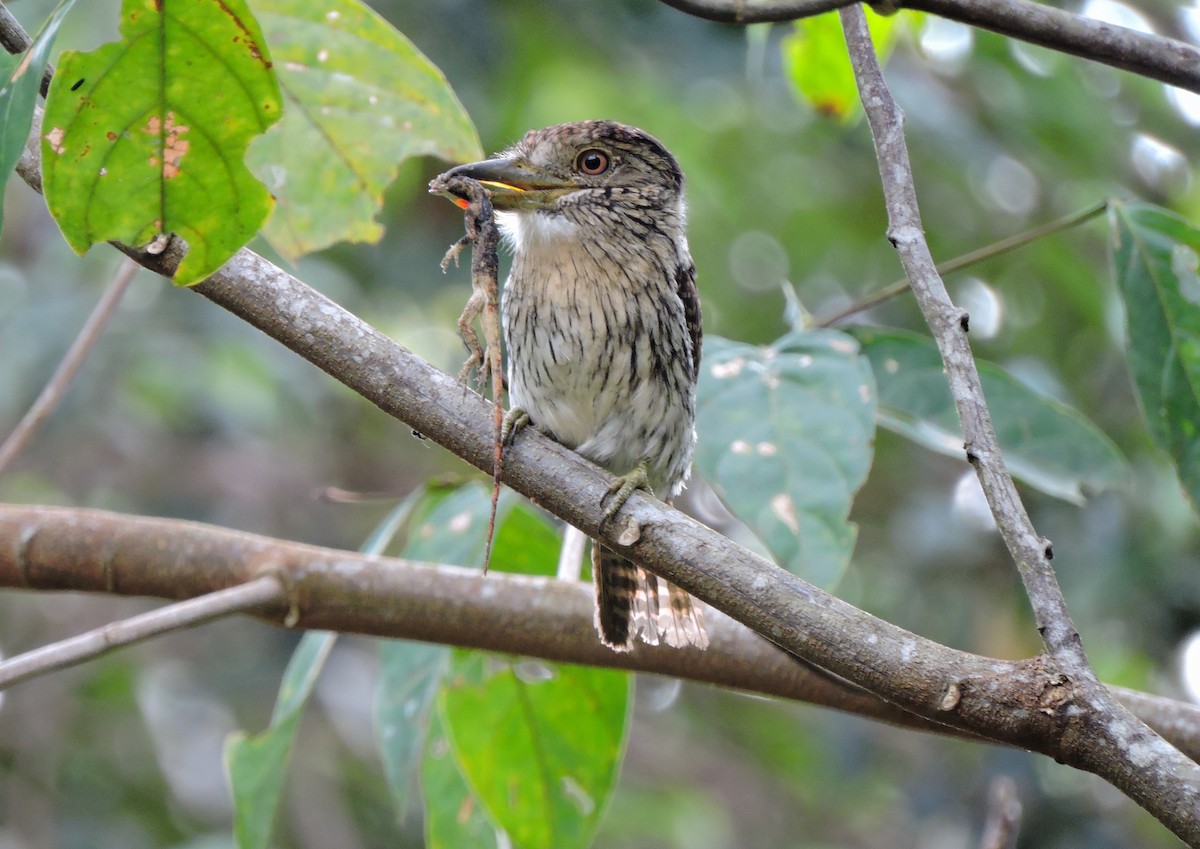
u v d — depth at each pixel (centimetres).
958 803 1162
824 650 441
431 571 647
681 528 477
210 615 589
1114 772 397
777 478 594
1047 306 1256
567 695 722
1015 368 1116
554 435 736
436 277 1286
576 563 668
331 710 1353
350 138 698
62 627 1348
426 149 705
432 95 693
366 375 500
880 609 1159
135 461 1320
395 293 1293
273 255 1191
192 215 440
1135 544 1054
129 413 1255
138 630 561
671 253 736
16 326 1203
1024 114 1198
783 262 1351
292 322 498
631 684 724
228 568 640
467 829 767
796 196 1344
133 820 1257
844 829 1343
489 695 725
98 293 1228
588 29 1252
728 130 1330
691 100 1302
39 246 1267
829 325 734
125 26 401
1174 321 640
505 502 727
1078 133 1193
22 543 638
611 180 721
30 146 509
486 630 643
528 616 643
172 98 416
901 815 1282
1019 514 423
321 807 1297
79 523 643
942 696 420
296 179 703
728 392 612
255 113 422
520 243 721
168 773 1283
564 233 711
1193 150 1223
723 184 1327
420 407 503
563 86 1272
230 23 402
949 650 429
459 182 587
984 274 1260
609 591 641
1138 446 1106
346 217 710
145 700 1309
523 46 1247
